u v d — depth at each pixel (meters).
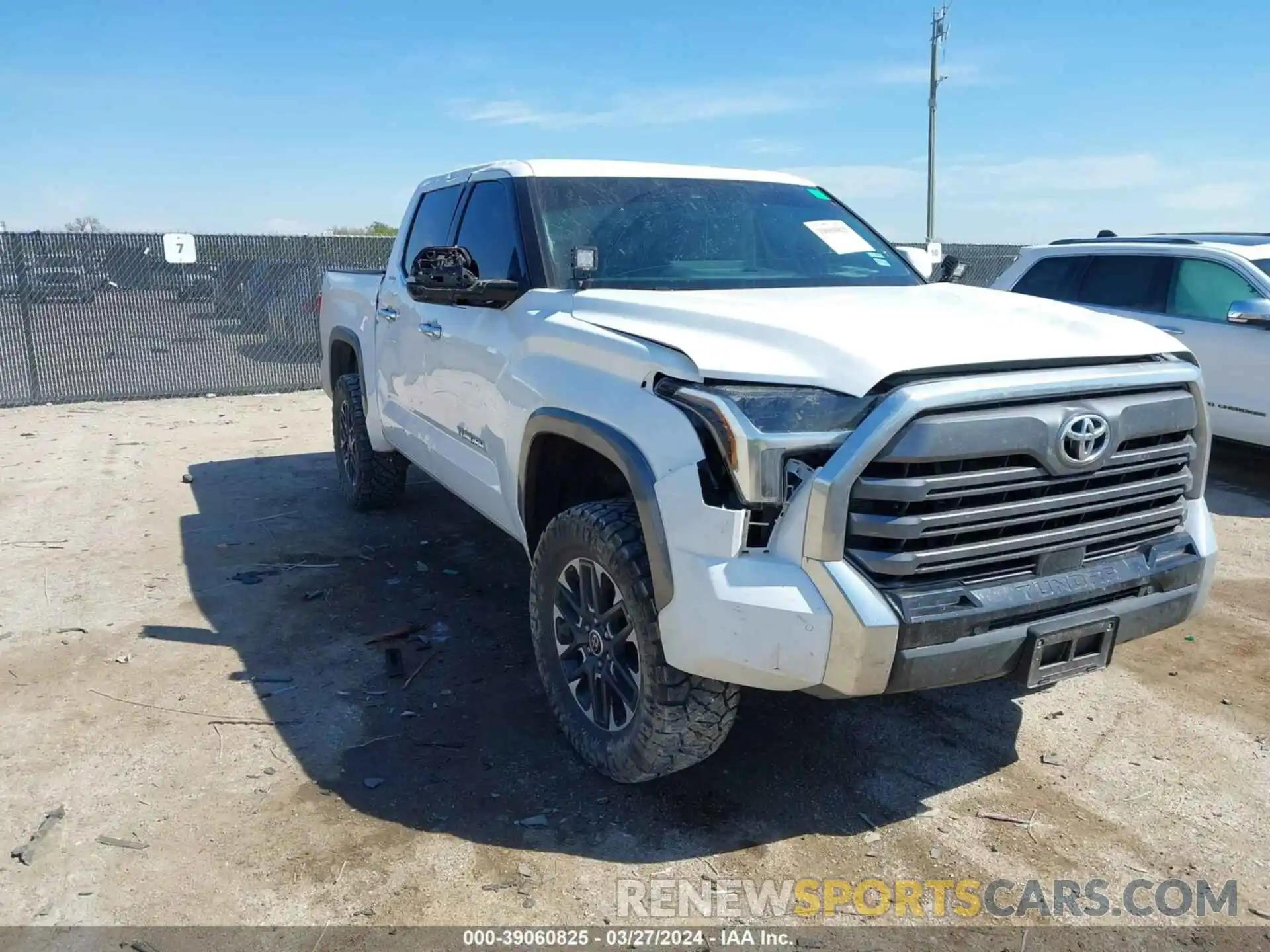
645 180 4.38
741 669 2.71
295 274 12.54
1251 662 4.41
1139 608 3.03
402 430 5.47
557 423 3.33
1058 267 8.88
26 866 2.94
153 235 11.78
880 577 2.68
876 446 2.56
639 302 3.34
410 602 5.04
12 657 4.36
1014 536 2.83
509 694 4.05
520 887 2.87
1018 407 2.74
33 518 6.57
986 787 3.42
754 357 2.83
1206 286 7.79
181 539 6.07
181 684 4.11
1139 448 3.04
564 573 3.45
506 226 4.23
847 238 4.51
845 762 3.58
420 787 3.37
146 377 11.98
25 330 11.34
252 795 3.31
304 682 4.14
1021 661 2.84
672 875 2.93
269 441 9.25
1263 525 6.60
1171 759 3.60
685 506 2.77
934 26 25.50
